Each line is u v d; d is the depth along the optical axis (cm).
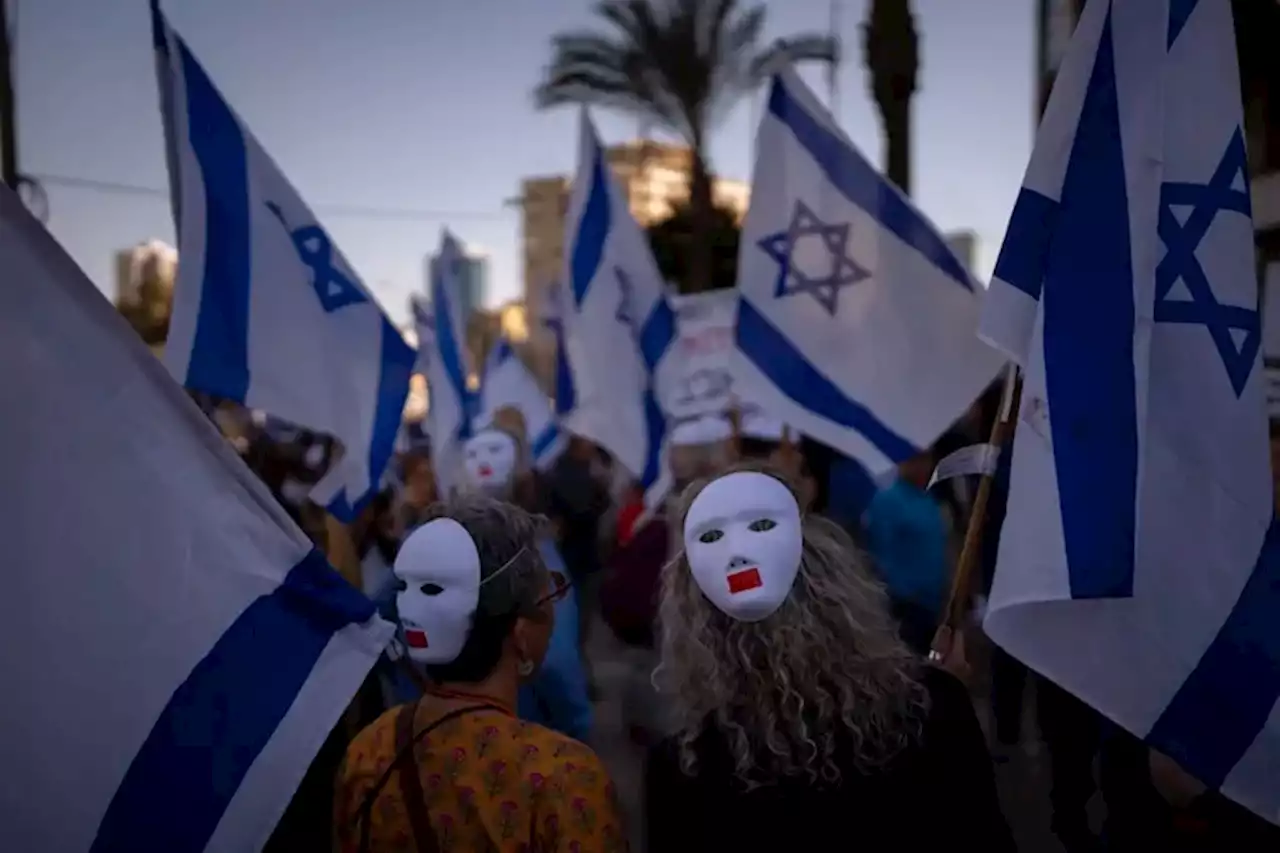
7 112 1065
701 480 230
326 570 220
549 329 1338
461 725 223
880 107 1084
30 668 199
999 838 210
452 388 861
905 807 207
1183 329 267
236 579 213
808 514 229
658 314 714
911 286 508
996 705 654
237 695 212
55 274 199
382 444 473
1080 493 254
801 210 523
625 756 681
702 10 2150
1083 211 270
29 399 199
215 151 441
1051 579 251
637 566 563
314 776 284
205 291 435
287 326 452
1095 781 470
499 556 230
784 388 519
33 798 199
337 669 220
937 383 505
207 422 210
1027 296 281
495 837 215
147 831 204
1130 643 260
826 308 518
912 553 533
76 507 202
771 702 212
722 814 213
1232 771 259
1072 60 280
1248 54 779
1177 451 263
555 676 418
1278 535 261
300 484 645
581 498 861
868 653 213
